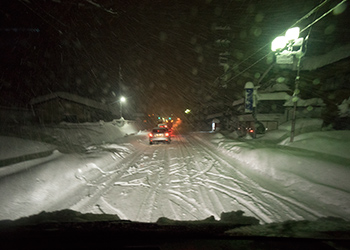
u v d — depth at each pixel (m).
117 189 4.76
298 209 3.49
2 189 3.73
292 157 6.09
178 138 19.03
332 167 4.84
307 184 4.44
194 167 7.09
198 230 2.08
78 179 5.27
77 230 2.05
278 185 4.89
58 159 6.06
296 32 7.48
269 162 6.43
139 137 18.67
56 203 3.84
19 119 16.69
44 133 11.00
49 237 1.87
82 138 12.20
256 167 6.64
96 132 15.08
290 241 1.79
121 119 23.38
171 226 2.24
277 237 1.86
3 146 6.75
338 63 12.94
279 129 14.17
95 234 1.94
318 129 12.66
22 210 3.35
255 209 3.57
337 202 3.55
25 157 6.18
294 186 4.61
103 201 4.00
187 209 3.63
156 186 5.00
